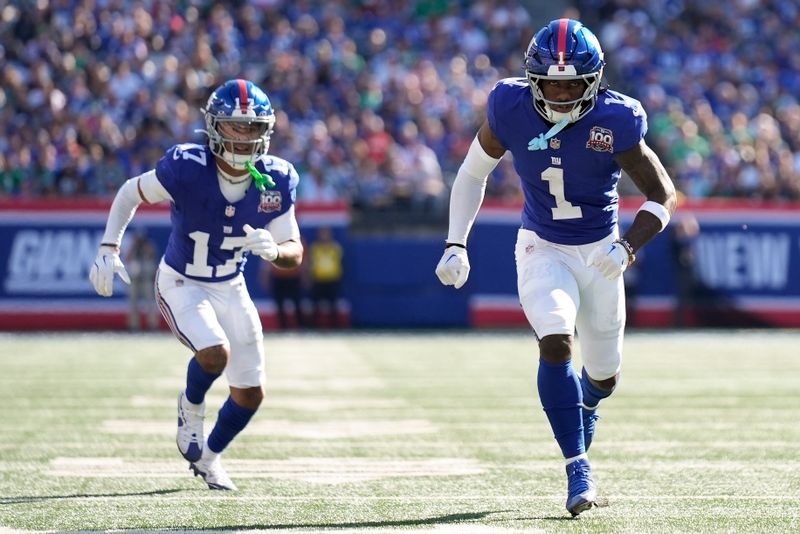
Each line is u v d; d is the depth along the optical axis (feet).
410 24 200.95
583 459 44.62
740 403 85.05
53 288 160.04
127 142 170.40
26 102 170.09
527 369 110.22
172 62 179.22
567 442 44.78
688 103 200.75
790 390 93.66
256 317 52.60
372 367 111.55
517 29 206.08
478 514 45.14
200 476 53.62
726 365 115.14
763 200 181.47
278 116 178.19
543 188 47.11
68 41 177.88
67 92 173.06
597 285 47.62
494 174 177.37
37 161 166.50
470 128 188.14
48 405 82.38
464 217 48.96
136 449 62.90
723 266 169.07
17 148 167.02
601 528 42.14
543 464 58.29
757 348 135.54
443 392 91.35
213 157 50.72
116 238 52.08
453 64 196.13
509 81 47.42
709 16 215.31
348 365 113.39
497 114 46.80
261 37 191.21
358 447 63.87
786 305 169.48
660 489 51.06
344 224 164.86
